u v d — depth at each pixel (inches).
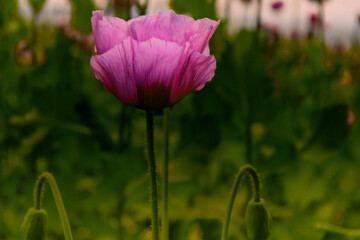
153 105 38.0
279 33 100.8
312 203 60.7
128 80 37.7
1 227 61.5
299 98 71.3
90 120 57.9
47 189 57.3
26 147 62.9
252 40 53.0
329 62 91.2
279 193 63.1
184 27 37.8
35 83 63.8
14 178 62.3
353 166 63.8
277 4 103.6
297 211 56.7
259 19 63.7
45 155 62.7
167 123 42.9
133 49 37.2
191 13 51.6
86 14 57.1
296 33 102.3
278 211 59.7
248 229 39.8
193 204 56.7
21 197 62.6
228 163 60.3
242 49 53.0
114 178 53.7
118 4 53.5
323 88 72.3
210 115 53.3
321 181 60.9
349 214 60.8
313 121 54.7
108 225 57.4
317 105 64.7
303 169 60.7
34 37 81.0
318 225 50.7
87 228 57.2
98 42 38.1
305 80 73.6
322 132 53.1
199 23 37.8
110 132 58.4
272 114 54.4
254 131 63.2
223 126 54.3
